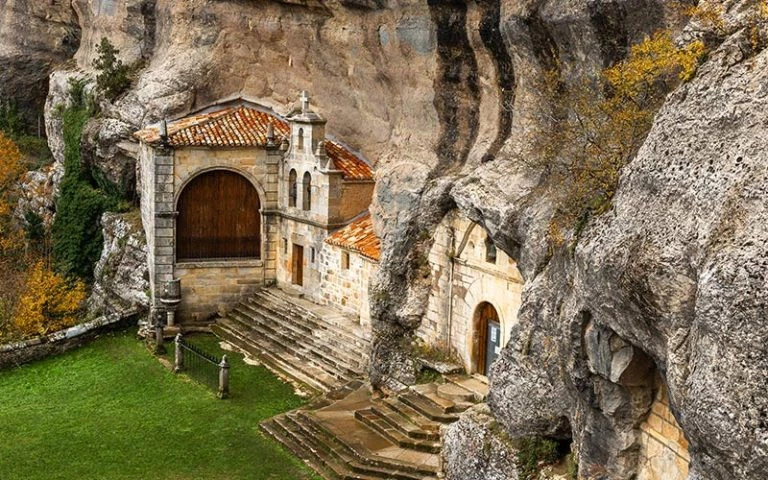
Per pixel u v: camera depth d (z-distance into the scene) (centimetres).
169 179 3350
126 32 4175
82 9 4753
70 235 4100
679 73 1429
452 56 2388
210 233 3462
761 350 1016
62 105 4578
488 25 2155
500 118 2278
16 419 2620
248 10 3534
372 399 2583
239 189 3472
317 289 3266
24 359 3119
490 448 1920
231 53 3669
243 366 2973
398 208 2647
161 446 2411
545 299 1766
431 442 2222
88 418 2617
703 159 1211
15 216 4731
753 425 1021
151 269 3428
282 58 3519
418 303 2623
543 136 1859
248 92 3700
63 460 2339
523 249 1961
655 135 1331
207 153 3388
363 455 2200
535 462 1823
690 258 1180
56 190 4481
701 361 1105
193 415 2606
